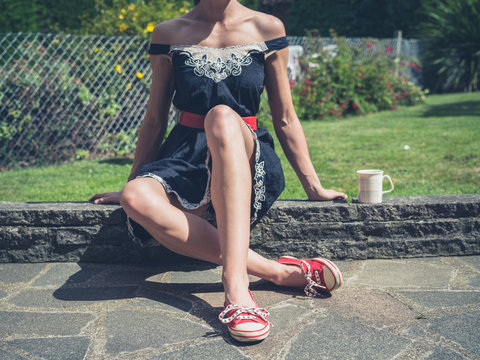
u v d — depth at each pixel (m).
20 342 1.70
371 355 1.58
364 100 9.34
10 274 2.36
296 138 2.38
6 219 2.47
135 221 2.07
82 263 2.50
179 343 1.69
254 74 2.15
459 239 2.47
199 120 2.16
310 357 1.58
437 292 2.06
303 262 2.08
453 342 1.65
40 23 7.03
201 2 2.22
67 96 5.16
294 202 2.46
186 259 2.53
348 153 5.23
